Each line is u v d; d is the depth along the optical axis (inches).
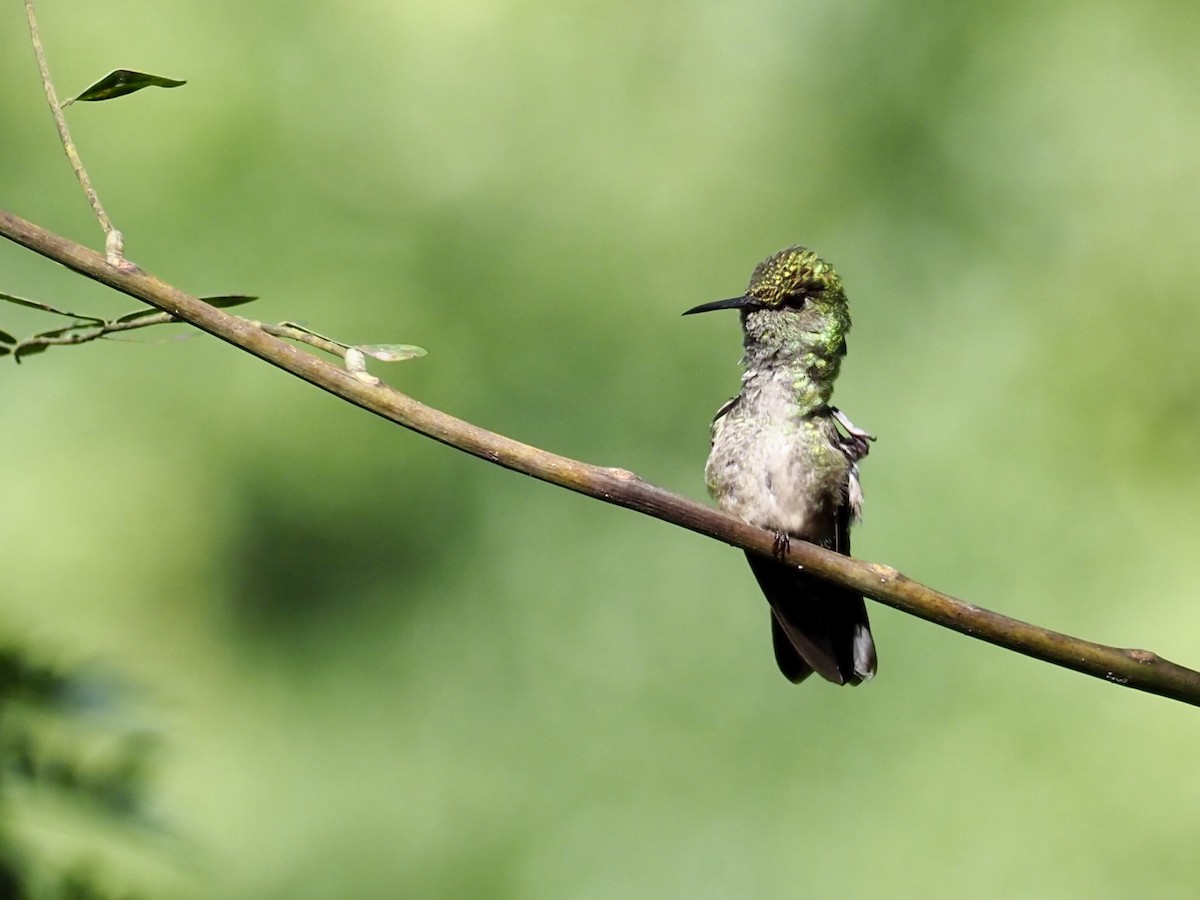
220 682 492.4
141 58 538.6
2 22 534.3
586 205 542.9
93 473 497.0
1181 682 141.7
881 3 559.2
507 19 561.3
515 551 501.7
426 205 539.5
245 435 509.0
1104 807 428.1
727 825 442.0
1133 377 516.1
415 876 458.3
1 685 138.9
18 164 526.0
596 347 530.9
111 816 141.4
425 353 135.3
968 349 521.0
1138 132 543.8
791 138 549.6
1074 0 560.7
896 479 497.4
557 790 461.1
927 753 440.5
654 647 479.2
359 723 486.0
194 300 131.5
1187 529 493.0
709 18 560.7
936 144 548.7
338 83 552.1
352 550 507.2
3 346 130.9
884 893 423.5
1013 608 472.1
